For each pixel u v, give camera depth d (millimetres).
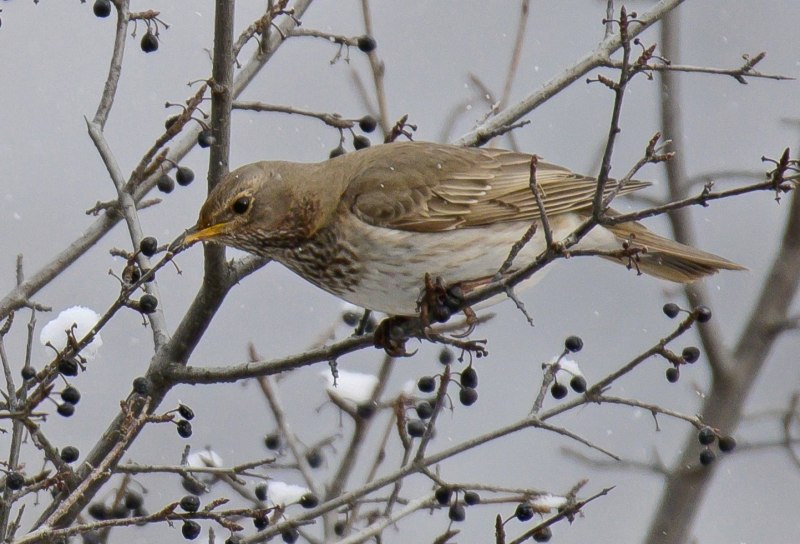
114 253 9133
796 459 12430
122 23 10820
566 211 11758
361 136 11930
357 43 11070
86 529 7707
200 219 10688
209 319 10359
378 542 9805
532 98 12422
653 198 13438
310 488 10953
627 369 9344
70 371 8453
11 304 10344
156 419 8273
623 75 8062
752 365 12898
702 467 12367
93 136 10695
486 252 11414
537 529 8609
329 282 11438
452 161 11648
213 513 8016
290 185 11070
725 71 10336
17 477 7895
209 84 9984
